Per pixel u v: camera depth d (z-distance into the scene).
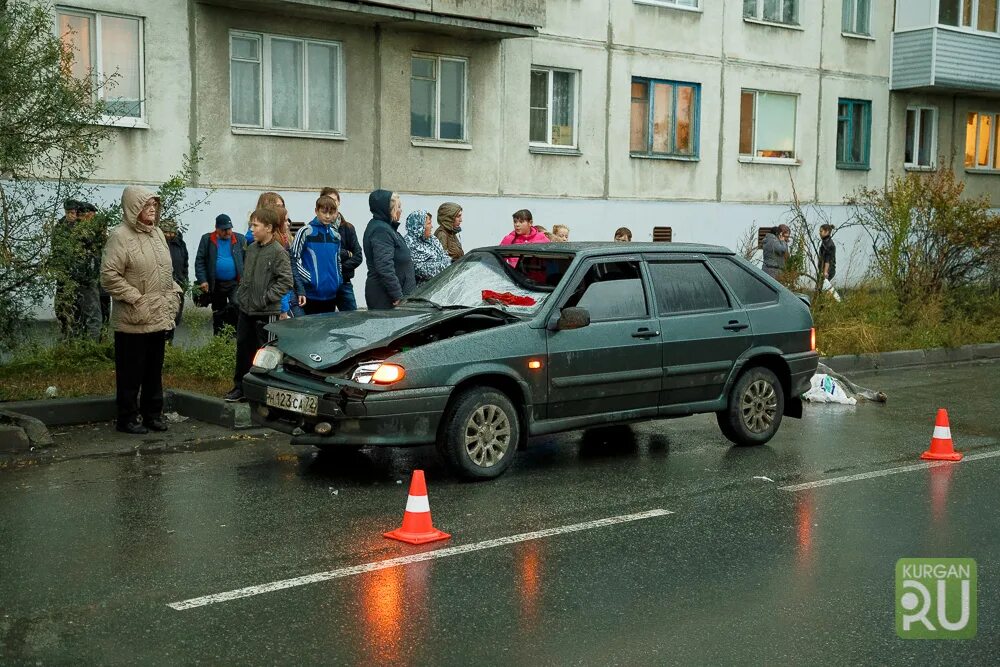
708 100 24.97
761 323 9.41
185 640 4.80
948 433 9.07
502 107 21.36
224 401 9.63
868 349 15.47
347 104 19.12
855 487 7.95
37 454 8.44
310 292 11.02
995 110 31.34
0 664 4.50
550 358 8.12
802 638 4.95
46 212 9.31
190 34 17.22
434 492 7.57
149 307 9.05
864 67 28.08
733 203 25.72
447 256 11.49
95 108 9.43
